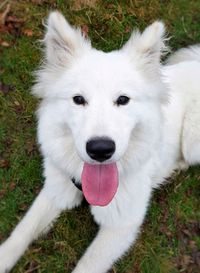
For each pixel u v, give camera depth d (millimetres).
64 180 646
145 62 570
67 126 558
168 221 767
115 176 565
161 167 721
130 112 540
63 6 945
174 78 732
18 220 730
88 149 496
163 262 721
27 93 849
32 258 692
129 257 714
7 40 905
